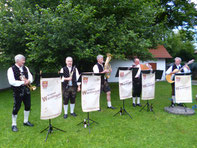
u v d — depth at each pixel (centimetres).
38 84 983
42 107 288
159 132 331
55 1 667
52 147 276
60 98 317
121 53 669
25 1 676
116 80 1381
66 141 295
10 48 736
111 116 429
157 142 292
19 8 626
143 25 728
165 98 650
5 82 1044
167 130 340
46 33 545
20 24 608
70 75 412
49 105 297
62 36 534
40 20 560
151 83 456
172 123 377
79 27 571
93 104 340
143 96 453
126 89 423
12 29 634
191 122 382
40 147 277
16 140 301
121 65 1375
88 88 332
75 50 603
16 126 349
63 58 667
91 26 574
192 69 1504
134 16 663
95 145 281
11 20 680
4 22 645
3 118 418
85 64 832
